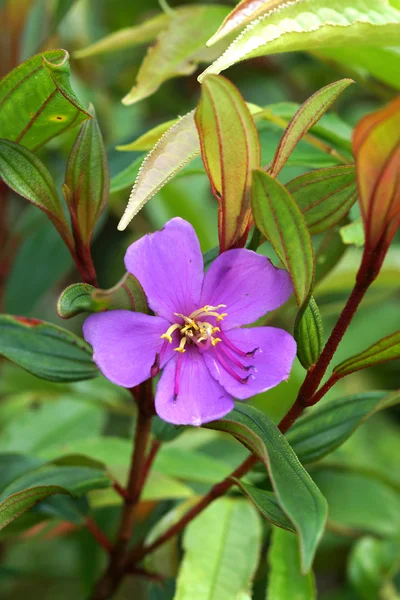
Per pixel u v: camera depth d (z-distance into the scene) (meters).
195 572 0.56
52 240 0.74
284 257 0.47
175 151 0.49
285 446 0.47
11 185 0.50
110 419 0.87
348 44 0.52
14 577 0.71
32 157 0.49
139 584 0.78
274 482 0.45
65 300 0.46
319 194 0.50
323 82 0.92
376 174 0.45
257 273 0.49
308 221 0.50
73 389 0.70
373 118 0.44
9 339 0.52
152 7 0.92
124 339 0.48
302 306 0.47
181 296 0.49
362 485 0.71
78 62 0.89
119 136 0.86
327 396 0.81
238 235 0.49
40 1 0.75
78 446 0.63
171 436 0.54
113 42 0.62
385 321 0.90
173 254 0.49
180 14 0.59
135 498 0.55
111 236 0.94
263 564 0.64
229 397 0.48
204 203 0.86
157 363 0.48
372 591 0.67
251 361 0.49
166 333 0.49
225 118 0.46
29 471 0.56
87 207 0.50
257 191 0.46
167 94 0.93
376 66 0.61
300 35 0.50
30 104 0.50
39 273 0.73
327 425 0.53
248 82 0.94
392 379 0.88
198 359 0.49
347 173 0.49
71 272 0.96
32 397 0.74
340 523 0.69
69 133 0.72
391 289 0.73
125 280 0.46
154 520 0.60
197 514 0.55
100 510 0.69
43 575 0.74
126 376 0.48
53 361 0.53
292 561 0.58
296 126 0.48
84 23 0.88
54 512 0.56
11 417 0.74
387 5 0.51
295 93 0.95
